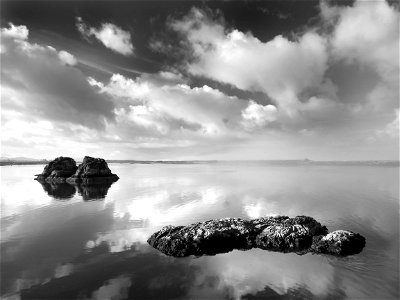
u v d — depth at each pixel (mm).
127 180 58688
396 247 17188
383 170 92438
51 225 22641
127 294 12234
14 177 66500
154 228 21703
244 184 49438
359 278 13508
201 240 17203
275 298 11914
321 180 56031
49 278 13641
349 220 23281
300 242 17219
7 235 20156
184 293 12305
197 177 66375
